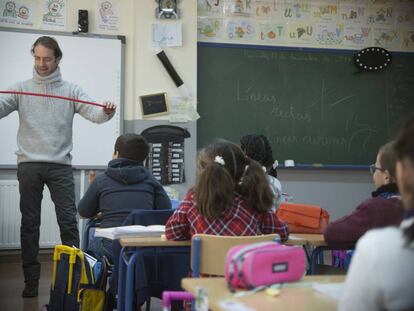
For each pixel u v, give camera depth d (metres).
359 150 5.41
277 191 2.83
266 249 1.19
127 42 4.85
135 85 4.81
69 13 4.73
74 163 4.67
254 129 5.22
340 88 5.40
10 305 3.24
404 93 5.51
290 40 5.32
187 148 4.86
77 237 3.44
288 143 5.29
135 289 2.18
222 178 1.90
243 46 5.20
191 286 1.18
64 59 4.66
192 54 4.93
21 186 3.35
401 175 0.88
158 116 4.84
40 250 4.71
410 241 0.82
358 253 0.88
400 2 5.54
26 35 4.59
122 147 2.81
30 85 3.36
